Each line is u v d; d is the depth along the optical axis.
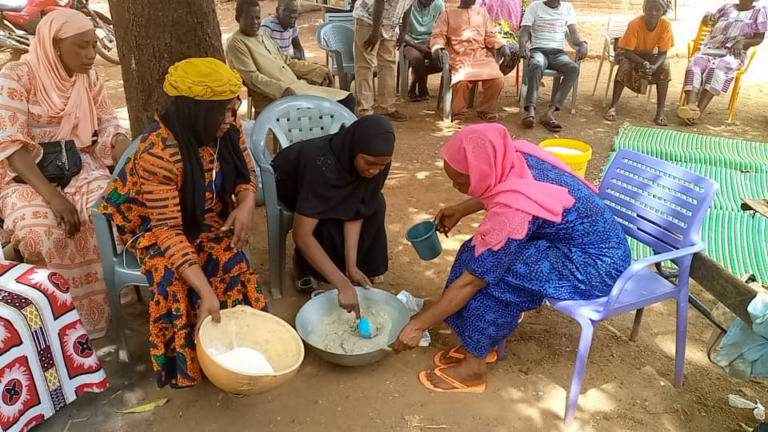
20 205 2.80
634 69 6.52
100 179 3.03
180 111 2.29
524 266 2.51
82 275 2.93
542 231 2.47
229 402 2.65
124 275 2.63
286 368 2.40
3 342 2.18
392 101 6.57
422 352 2.99
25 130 2.86
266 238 4.02
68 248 2.86
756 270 3.82
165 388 2.71
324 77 5.66
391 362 2.92
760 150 5.71
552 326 3.22
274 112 3.34
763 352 2.44
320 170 2.91
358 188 2.97
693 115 6.46
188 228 2.55
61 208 2.78
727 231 4.21
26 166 2.79
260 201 3.84
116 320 2.77
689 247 2.54
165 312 2.47
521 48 6.47
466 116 6.82
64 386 2.45
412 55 7.04
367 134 2.77
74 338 2.46
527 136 6.25
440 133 6.25
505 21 7.39
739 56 6.44
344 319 3.01
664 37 6.41
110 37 9.17
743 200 3.00
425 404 2.67
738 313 2.45
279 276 3.29
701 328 3.24
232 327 2.48
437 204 4.63
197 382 2.54
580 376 2.51
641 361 2.97
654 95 7.79
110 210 2.51
